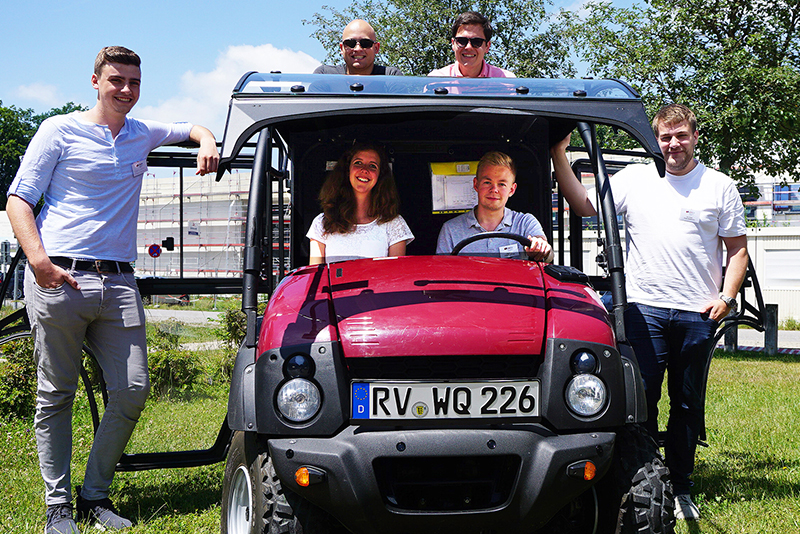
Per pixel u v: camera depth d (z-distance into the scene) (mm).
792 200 25578
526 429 2422
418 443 2348
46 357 3525
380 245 3293
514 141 3361
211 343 10281
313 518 2426
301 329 2559
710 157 12680
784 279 23281
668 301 3713
